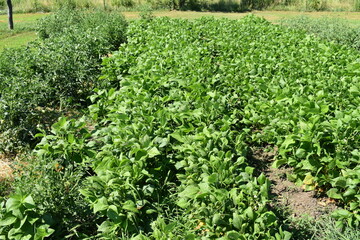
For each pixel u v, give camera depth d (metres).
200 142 4.89
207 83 7.25
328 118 5.40
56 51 8.81
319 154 4.49
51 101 7.96
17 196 3.47
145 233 4.02
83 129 5.28
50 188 3.86
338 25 14.85
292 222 4.40
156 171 4.79
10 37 18.83
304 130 4.77
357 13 29.30
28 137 6.42
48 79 7.61
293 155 5.09
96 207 3.66
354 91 6.10
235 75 7.85
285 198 4.86
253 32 12.91
